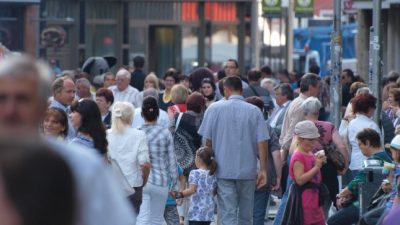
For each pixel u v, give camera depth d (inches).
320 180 1005.8
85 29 3464.6
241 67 3602.4
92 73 2058.3
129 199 982.4
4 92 334.6
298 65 4015.8
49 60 3221.0
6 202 269.1
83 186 329.4
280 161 1160.8
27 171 270.4
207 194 1125.1
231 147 1106.7
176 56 3604.8
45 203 272.5
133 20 3563.0
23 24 2832.2
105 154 831.1
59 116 853.2
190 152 1249.4
